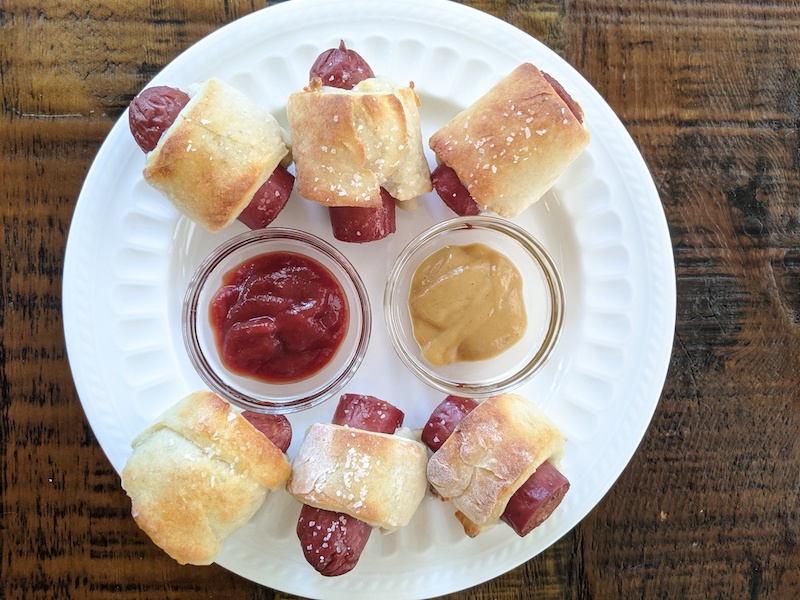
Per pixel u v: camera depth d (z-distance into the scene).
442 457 0.24
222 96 0.24
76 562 0.27
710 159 0.29
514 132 0.24
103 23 0.27
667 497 0.29
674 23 0.29
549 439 0.25
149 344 0.26
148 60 0.28
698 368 0.29
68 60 0.27
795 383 0.30
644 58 0.29
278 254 0.27
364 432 0.24
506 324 0.27
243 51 0.26
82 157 0.27
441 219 0.28
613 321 0.27
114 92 0.27
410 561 0.27
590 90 0.27
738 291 0.30
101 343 0.26
